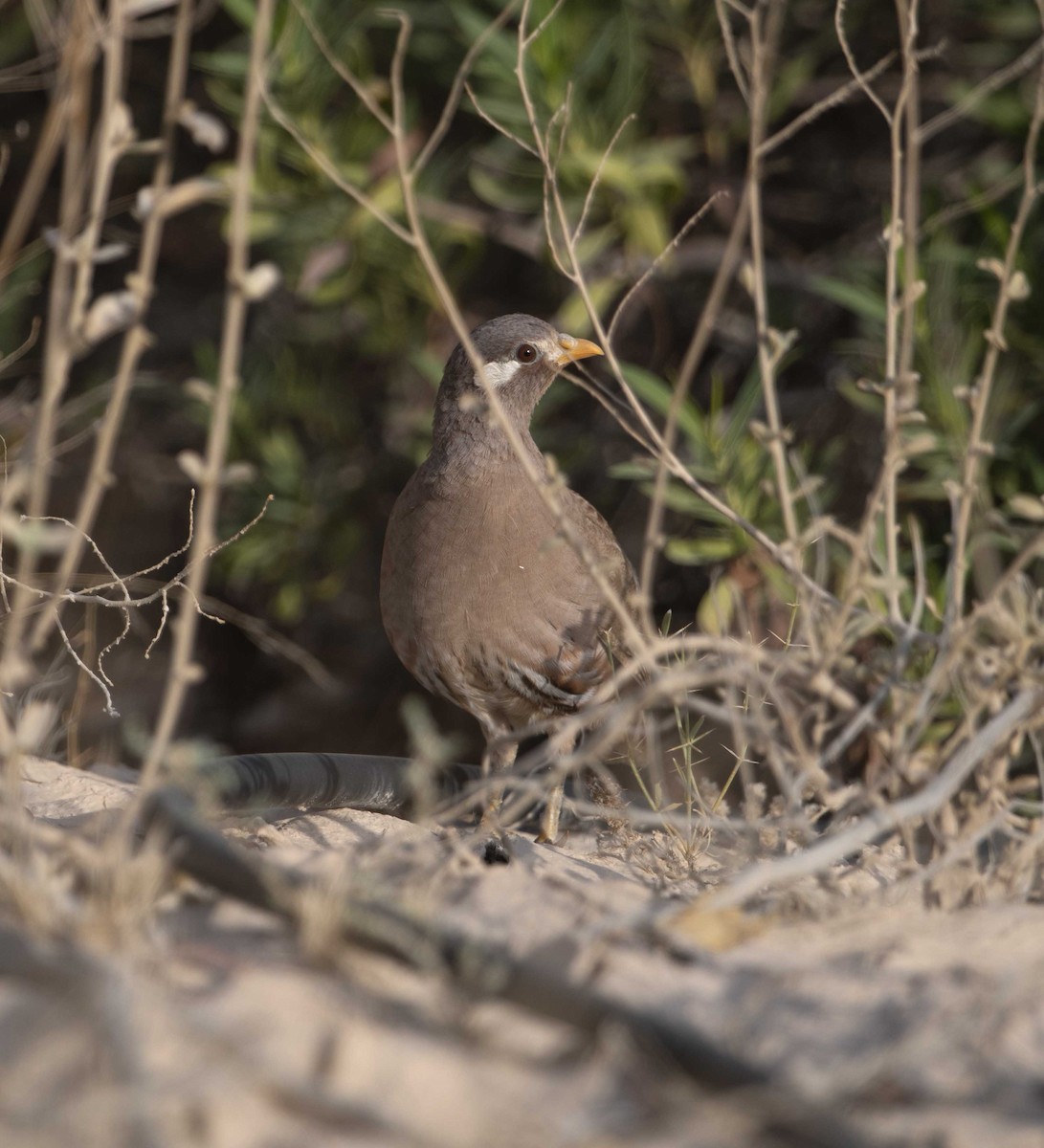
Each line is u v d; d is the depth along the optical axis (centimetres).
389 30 1584
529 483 975
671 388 1469
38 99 2050
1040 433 1310
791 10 1580
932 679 720
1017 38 1488
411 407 1728
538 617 974
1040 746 858
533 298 1786
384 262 1537
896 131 789
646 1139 421
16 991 472
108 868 547
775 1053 495
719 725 1146
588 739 999
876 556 816
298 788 880
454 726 1903
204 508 593
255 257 1830
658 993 544
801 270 1623
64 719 1113
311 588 1820
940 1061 489
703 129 1653
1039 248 1315
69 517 2067
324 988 496
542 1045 480
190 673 588
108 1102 396
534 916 614
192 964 515
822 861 633
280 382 1812
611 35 1410
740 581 1245
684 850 786
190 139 1925
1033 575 1112
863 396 1320
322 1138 406
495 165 1458
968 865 704
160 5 658
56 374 633
